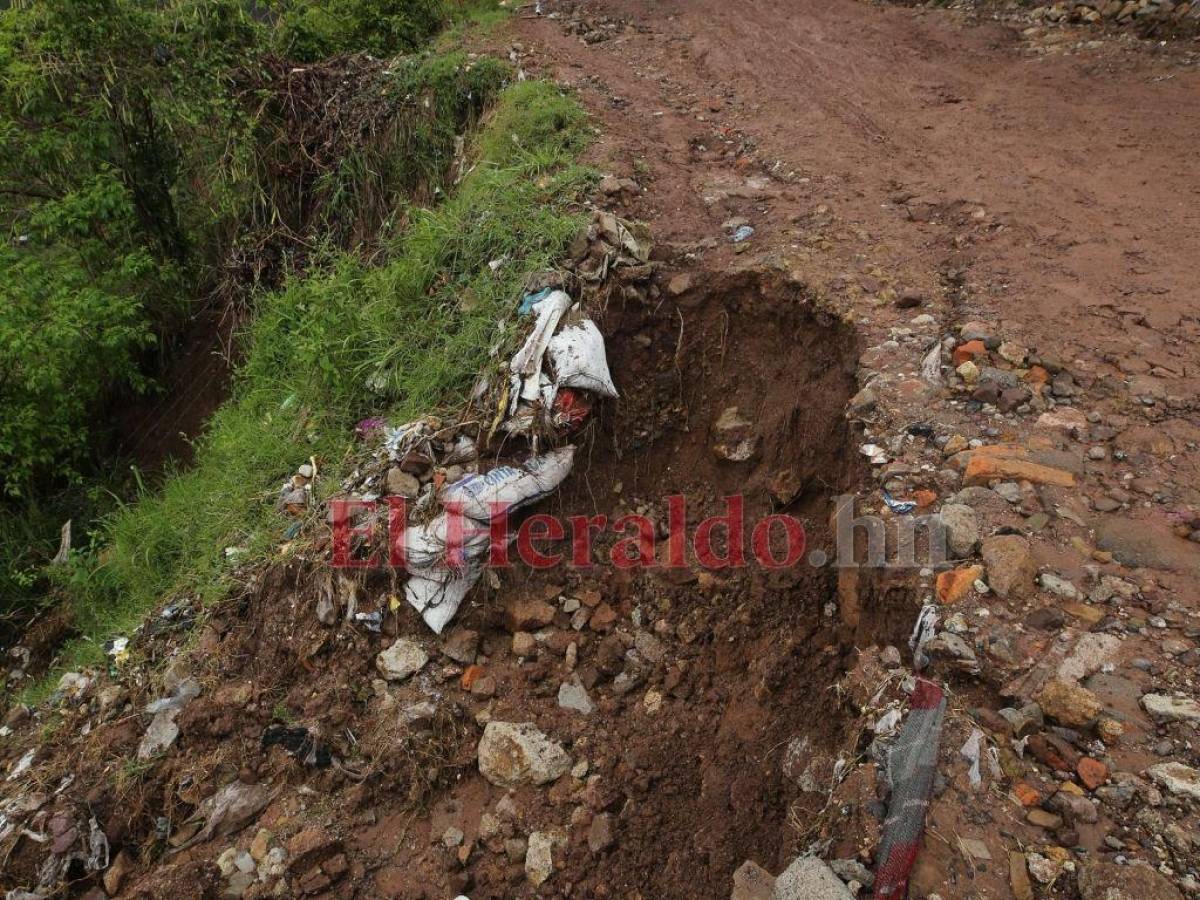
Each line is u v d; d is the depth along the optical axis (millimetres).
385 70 7719
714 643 3857
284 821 3660
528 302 4652
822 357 4348
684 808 3357
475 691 3838
